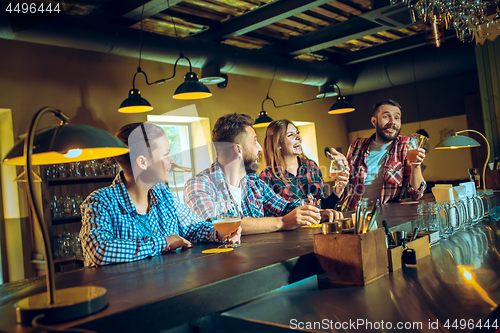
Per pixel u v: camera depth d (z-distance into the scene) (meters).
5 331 0.71
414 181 3.00
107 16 4.35
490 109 4.34
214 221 1.41
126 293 0.88
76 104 4.37
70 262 3.81
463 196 2.05
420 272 1.22
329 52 6.64
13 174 3.94
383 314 0.89
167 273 1.06
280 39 5.79
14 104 3.94
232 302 0.95
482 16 2.76
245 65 4.99
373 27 4.96
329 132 7.61
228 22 4.84
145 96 5.00
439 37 3.02
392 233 1.32
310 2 4.06
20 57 4.01
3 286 1.13
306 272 1.18
